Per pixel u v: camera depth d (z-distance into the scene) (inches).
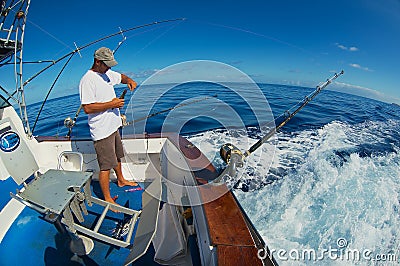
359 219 136.5
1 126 71.1
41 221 87.9
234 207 60.5
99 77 72.7
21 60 84.8
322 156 204.8
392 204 149.3
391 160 205.6
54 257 75.5
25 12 76.0
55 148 107.8
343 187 162.7
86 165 108.5
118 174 100.8
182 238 67.3
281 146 224.1
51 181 69.2
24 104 94.4
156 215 64.9
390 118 389.4
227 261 46.5
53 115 349.7
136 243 62.3
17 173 73.0
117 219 88.1
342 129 292.7
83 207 80.0
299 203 144.9
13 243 79.7
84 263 73.8
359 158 206.2
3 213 85.4
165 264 64.9
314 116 355.6
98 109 72.5
